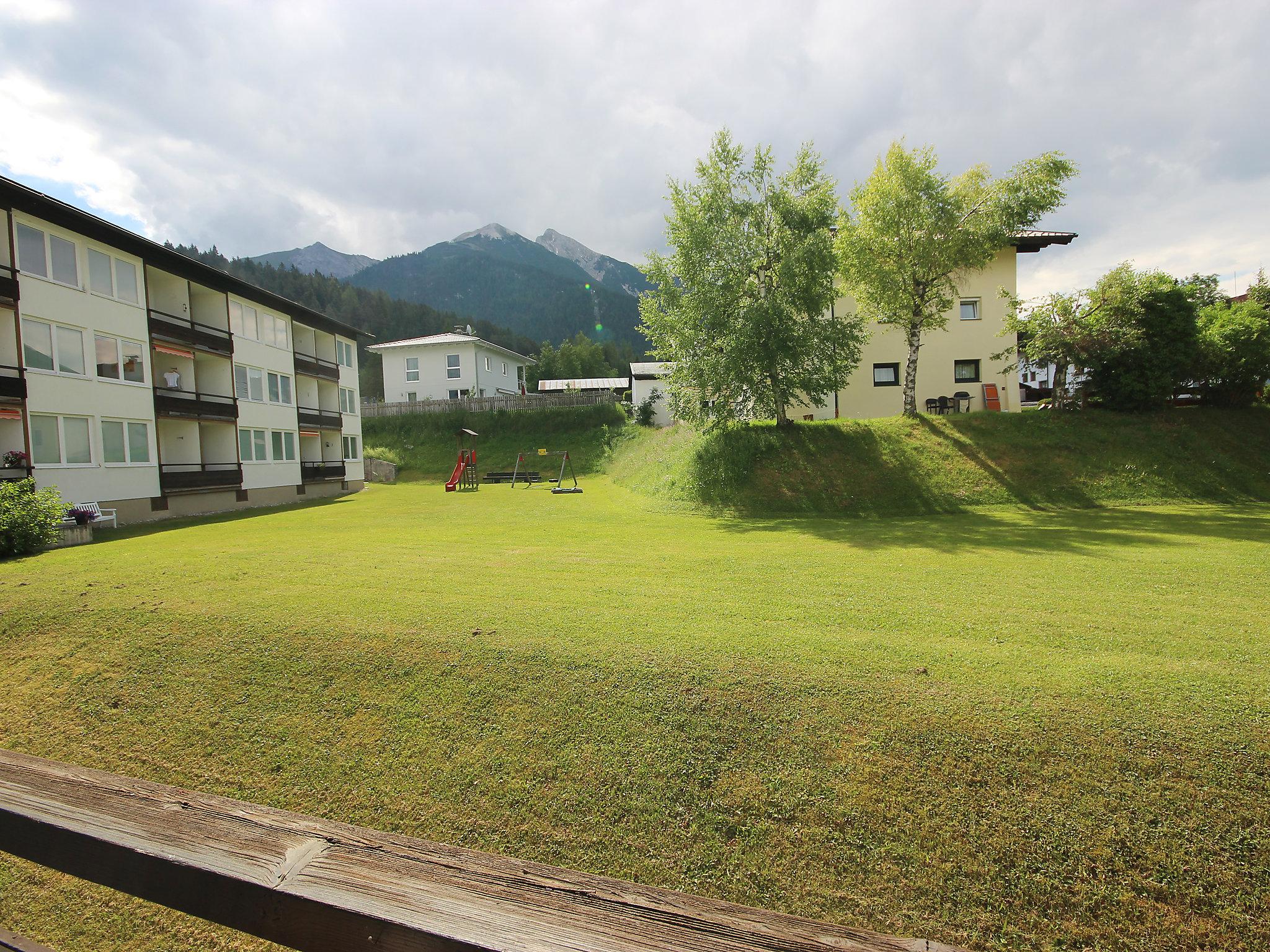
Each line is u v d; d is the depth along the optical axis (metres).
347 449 32.47
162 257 19.73
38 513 10.88
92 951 3.30
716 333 18.66
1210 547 9.38
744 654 4.88
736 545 10.60
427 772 4.09
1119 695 4.07
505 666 4.94
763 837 3.44
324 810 3.89
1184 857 3.06
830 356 18.64
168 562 9.03
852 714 4.09
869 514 15.00
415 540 11.70
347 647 5.44
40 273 15.86
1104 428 18.12
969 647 4.95
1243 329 18.56
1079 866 3.09
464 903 1.28
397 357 49.62
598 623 5.72
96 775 1.78
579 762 4.02
